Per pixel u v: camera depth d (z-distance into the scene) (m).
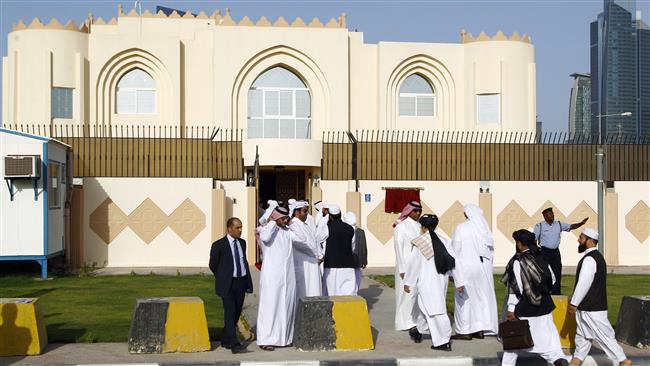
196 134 29.34
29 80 28.34
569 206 27.22
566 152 27.23
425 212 26.78
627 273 24.33
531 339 10.37
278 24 29.20
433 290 12.14
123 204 25.61
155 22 31.42
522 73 30.34
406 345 12.55
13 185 21.67
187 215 25.81
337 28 29.38
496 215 26.97
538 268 10.59
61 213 23.81
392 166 26.75
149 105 29.33
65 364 10.98
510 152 27.05
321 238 14.49
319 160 27.09
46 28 28.36
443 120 30.64
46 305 16.53
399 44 30.11
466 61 30.45
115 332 13.25
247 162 26.95
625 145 27.42
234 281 12.03
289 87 29.58
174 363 11.01
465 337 13.02
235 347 11.81
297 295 13.34
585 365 11.49
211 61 29.48
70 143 25.47
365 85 30.19
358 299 12.29
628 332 12.53
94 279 21.70
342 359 11.38
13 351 11.49
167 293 18.58
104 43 28.91
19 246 21.69
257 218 26.36
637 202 27.47
